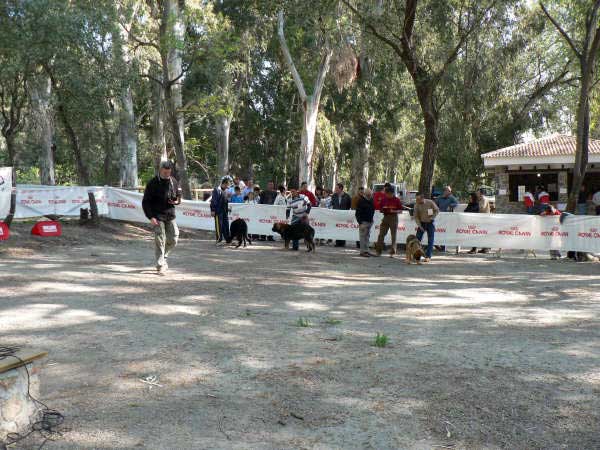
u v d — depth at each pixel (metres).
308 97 29.00
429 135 17.41
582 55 15.08
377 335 6.13
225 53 22.25
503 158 25.92
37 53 18.89
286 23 28.19
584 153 15.36
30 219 17.38
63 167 46.00
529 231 15.20
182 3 26.39
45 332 6.18
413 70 16.95
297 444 3.62
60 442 3.59
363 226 14.66
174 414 4.06
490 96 31.53
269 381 4.77
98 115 21.66
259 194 20.02
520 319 7.27
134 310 7.34
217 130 37.34
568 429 3.87
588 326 6.88
